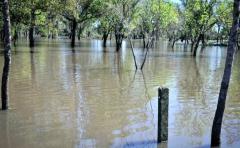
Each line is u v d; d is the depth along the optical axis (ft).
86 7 178.50
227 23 159.53
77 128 39.75
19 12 135.85
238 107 50.75
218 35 278.05
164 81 75.20
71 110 47.62
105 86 66.74
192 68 102.17
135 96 57.82
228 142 35.45
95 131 38.75
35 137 36.68
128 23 111.24
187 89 65.82
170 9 192.65
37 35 431.84
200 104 53.01
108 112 46.96
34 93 58.13
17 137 36.65
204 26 158.92
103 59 122.11
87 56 133.39
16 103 50.72
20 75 78.23
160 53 165.07
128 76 81.20
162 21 175.52
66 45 216.13
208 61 126.62
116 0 131.34
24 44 209.56
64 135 37.40
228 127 40.68
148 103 52.80
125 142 35.35
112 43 269.44
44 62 106.83
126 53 155.84
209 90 65.31
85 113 46.16
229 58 32.24
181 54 161.68
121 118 44.11
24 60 110.52
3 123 41.27
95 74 82.89
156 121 42.88
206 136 37.37
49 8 143.02
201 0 157.38
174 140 35.96
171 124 41.83
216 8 157.48
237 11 31.22
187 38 253.24
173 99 56.34
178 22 219.20
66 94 58.03
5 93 46.88
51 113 45.83
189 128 40.24
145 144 34.78
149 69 96.27
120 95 58.39
